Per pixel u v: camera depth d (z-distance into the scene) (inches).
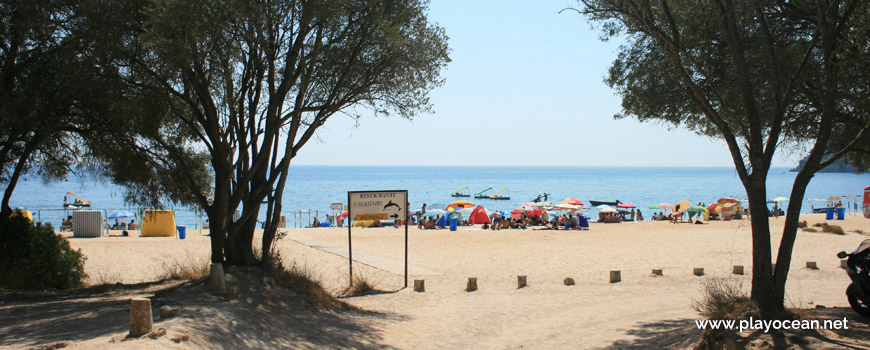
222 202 410.3
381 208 596.7
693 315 395.2
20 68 392.8
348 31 433.7
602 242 1017.5
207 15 336.2
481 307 474.0
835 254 810.8
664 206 1690.5
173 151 419.2
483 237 1103.0
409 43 443.8
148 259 761.0
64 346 216.2
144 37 337.4
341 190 4028.1
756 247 292.8
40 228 511.5
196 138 471.8
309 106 449.4
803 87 329.7
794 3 330.0
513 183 5679.1
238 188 415.5
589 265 744.3
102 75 366.0
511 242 1014.4
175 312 270.1
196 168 516.4
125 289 492.7
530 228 1334.9
